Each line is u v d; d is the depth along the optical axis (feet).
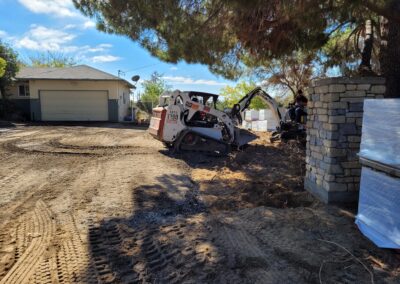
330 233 13.04
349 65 32.63
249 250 11.93
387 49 19.56
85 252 12.07
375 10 16.97
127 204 17.61
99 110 73.97
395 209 11.23
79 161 29.04
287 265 10.85
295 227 13.74
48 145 37.27
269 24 21.84
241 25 21.97
